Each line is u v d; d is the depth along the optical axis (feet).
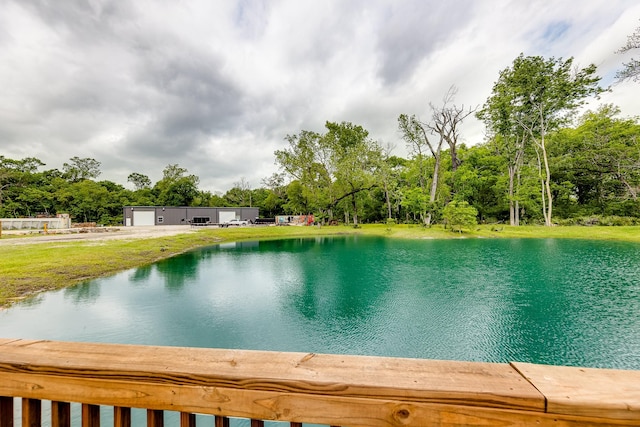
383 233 86.02
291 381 2.22
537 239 66.59
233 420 10.42
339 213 137.80
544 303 22.76
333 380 2.18
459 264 38.93
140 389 2.39
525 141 100.83
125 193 174.09
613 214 95.81
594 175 97.81
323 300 24.06
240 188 207.10
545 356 14.96
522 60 89.10
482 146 123.44
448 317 20.20
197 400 2.33
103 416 10.15
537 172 99.25
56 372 2.48
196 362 2.44
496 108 94.27
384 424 2.09
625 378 2.07
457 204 85.25
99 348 2.68
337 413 2.16
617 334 17.28
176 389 2.35
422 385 2.08
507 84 93.71
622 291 25.82
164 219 135.95
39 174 167.32
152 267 37.40
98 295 24.91
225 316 20.61
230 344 16.49
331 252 51.24
